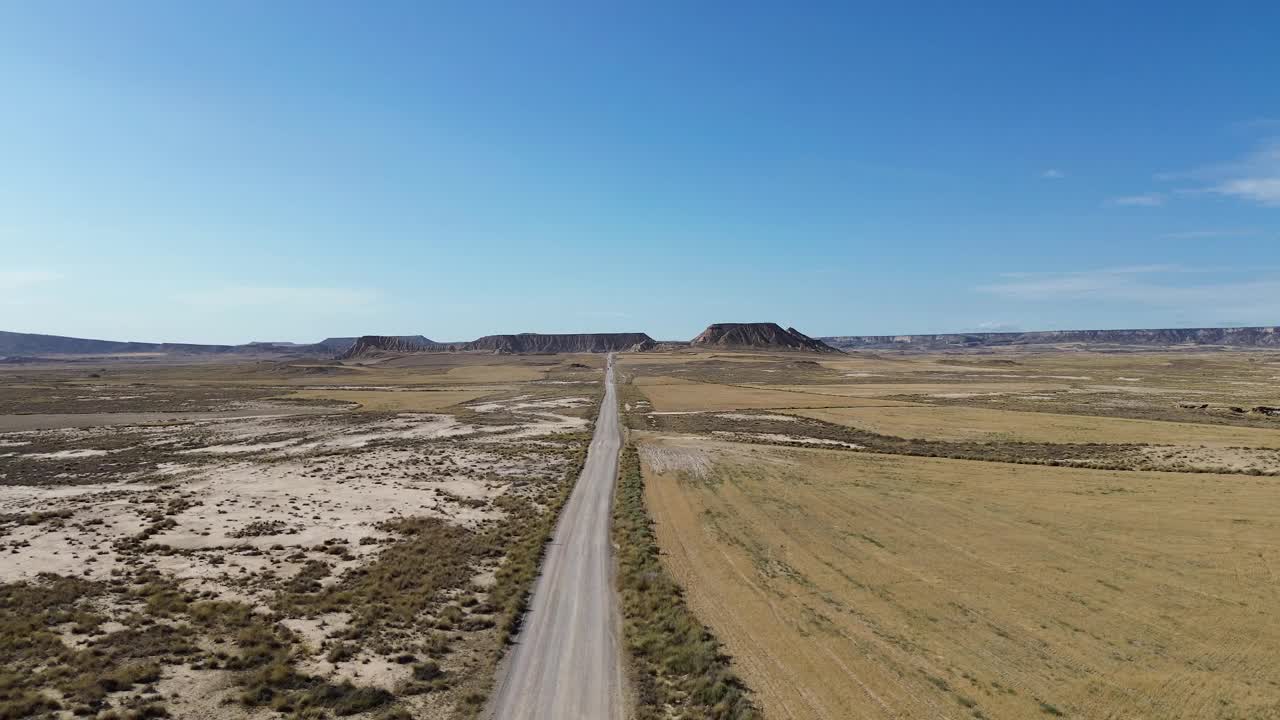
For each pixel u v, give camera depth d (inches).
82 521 1476.4
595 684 761.0
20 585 1038.4
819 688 764.6
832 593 1079.6
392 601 1011.9
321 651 835.4
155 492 1817.2
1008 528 1473.9
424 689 745.6
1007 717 707.4
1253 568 1198.9
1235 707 733.9
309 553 1272.1
